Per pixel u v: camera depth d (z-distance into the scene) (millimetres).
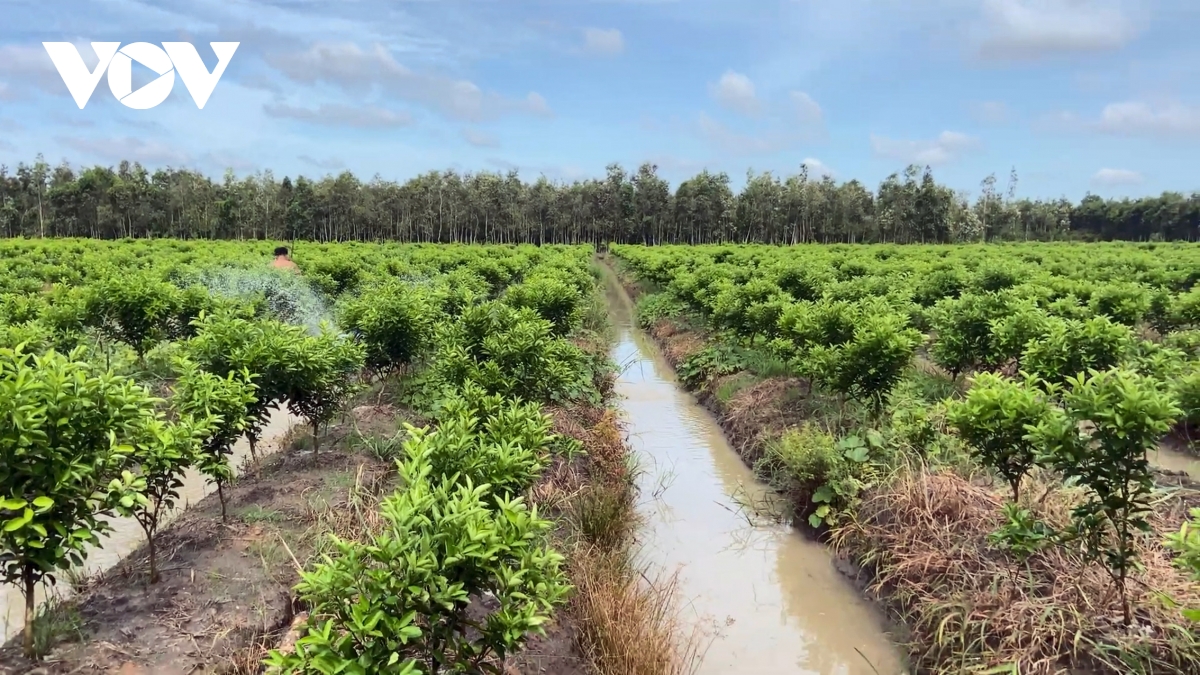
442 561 3492
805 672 5730
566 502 7371
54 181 64812
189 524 6242
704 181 78625
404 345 9914
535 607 3666
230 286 16969
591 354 14969
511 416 6031
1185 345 9961
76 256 25781
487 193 75938
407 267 22484
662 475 9812
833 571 7223
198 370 6668
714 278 18609
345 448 8211
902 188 74000
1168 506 6520
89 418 4082
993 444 5211
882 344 8305
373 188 74438
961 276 15945
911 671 5637
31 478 3832
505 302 13625
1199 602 4855
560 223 78375
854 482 7508
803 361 10328
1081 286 14055
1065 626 4945
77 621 4652
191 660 4480
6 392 3713
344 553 3574
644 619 5602
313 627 3518
